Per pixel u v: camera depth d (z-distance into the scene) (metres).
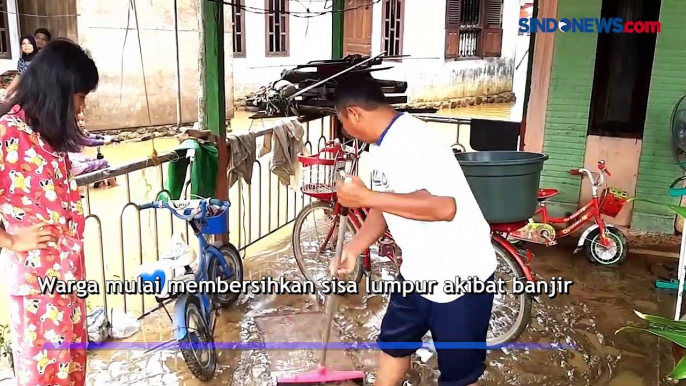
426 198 2.00
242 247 4.67
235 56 12.11
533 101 5.11
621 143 4.95
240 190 4.41
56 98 1.93
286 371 3.00
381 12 12.57
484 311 2.28
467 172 2.98
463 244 2.18
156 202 3.04
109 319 3.37
